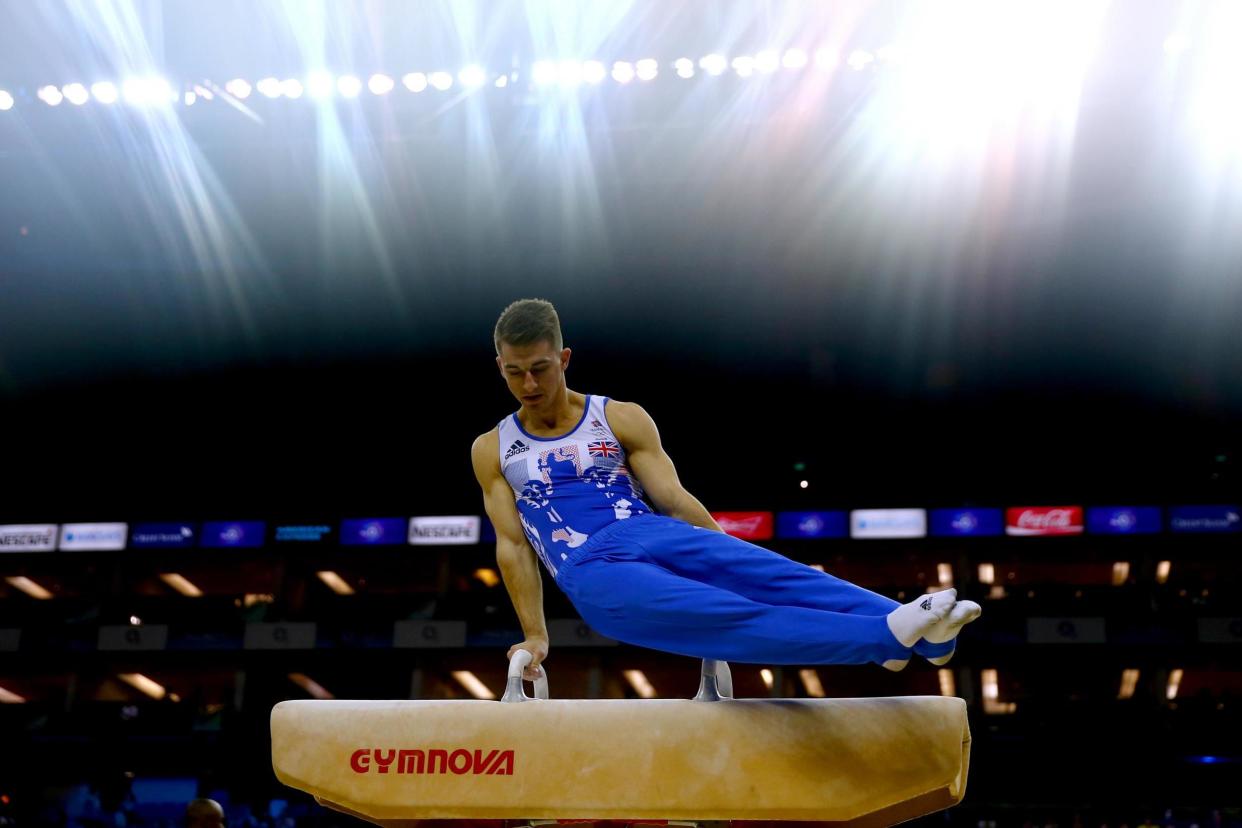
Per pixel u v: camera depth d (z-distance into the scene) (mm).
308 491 22422
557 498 2783
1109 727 17625
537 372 2742
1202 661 18203
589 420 2855
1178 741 17344
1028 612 18594
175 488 22531
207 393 21031
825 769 2404
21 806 18375
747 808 2416
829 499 21438
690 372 21094
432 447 22203
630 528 2686
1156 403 20797
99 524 20875
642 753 2459
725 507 21234
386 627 19438
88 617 20266
